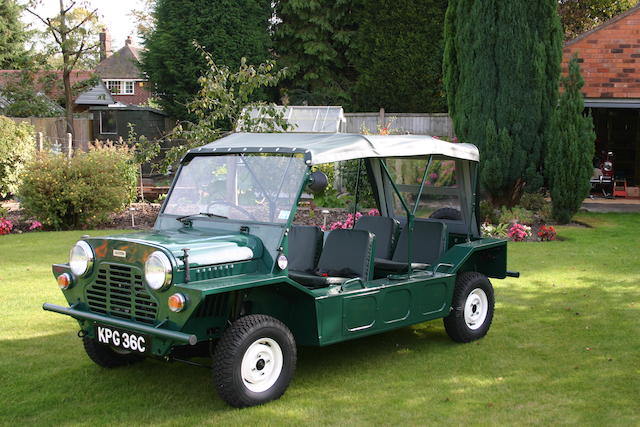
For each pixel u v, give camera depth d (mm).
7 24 39625
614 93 16625
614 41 16922
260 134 5824
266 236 4883
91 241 4891
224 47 28250
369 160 7070
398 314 5598
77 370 5484
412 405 4746
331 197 15008
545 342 6285
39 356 5836
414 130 23047
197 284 4367
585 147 13695
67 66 25891
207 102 13062
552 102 14500
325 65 31234
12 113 26984
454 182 6734
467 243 6570
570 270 9523
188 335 4227
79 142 25500
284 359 4789
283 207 4949
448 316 6203
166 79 29125
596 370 5496
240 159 5309
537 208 14922
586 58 16938
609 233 12773
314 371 5488
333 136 5520
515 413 4602
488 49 14242
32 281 8719
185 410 4637
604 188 19156
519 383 5203
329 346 6199
